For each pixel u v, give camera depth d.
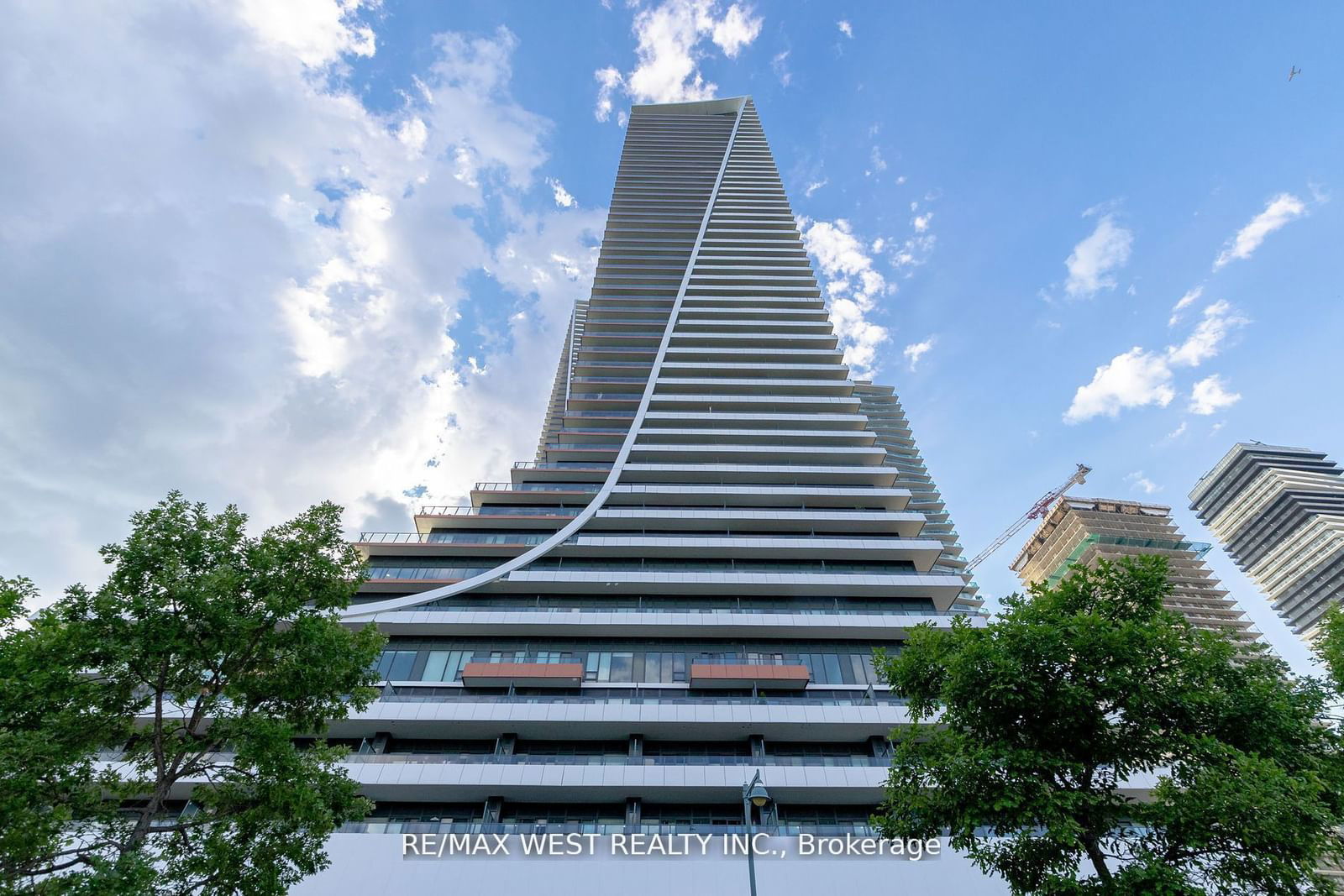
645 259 85.06
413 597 42.47
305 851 15.70
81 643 14.84
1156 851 14.16
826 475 53.62
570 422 65.50
